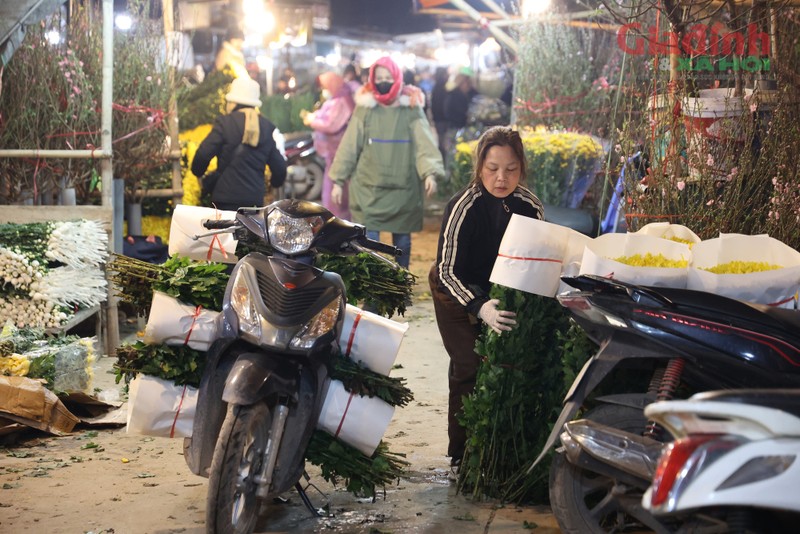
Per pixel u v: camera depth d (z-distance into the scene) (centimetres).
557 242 418
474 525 427
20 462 507
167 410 409
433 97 2161
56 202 851
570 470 381
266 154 886
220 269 418
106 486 473
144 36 941
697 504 258
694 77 527
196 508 443
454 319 476
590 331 377
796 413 265
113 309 752
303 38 1980
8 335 606
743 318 353
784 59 531
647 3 567
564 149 994
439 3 1354
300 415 393
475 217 464
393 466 440
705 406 264
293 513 442
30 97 775
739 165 505
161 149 966
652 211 517
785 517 280
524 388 446
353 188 977
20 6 709
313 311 385
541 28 1141
